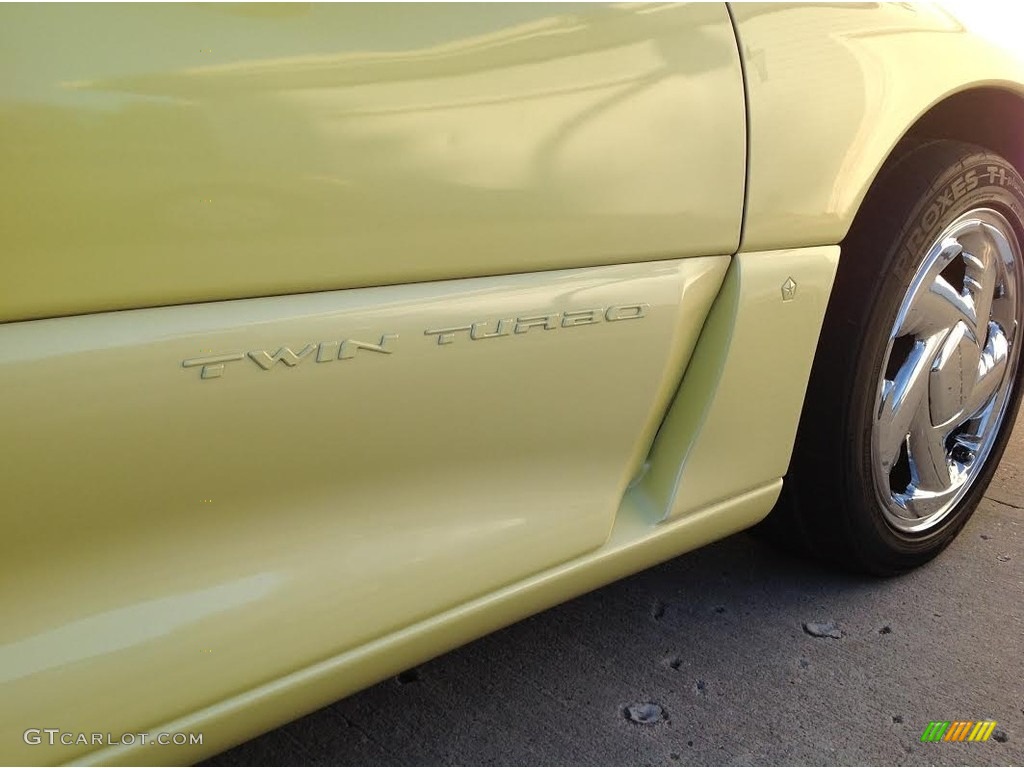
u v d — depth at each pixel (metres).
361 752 1.52
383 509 1.18
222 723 1.09
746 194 1.38
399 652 1.23
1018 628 1.88
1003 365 2.00
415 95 1.05
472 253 1.12
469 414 1.19
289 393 1.03
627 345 1.31
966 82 1.69
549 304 1.21
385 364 1.09
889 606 1.95
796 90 1.41
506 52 1.12
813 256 1.51
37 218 0.84
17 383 0.86
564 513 1.36
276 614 1.11
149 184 0.89
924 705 1.65
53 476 0.91
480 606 1.29
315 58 0.98
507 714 1.61
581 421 1.32
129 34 0.88
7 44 0.82
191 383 0.96
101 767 1.01
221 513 1.05
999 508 2.37
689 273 1.36
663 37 1.27
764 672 1.73
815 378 1.71
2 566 0.92
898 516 1.94
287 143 0.96
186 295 0.94
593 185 1.21
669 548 1.54
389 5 1.04
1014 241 1.91
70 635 0.98
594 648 1.80
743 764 1.51
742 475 1.59
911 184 1.67
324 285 1.02
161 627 1.03
